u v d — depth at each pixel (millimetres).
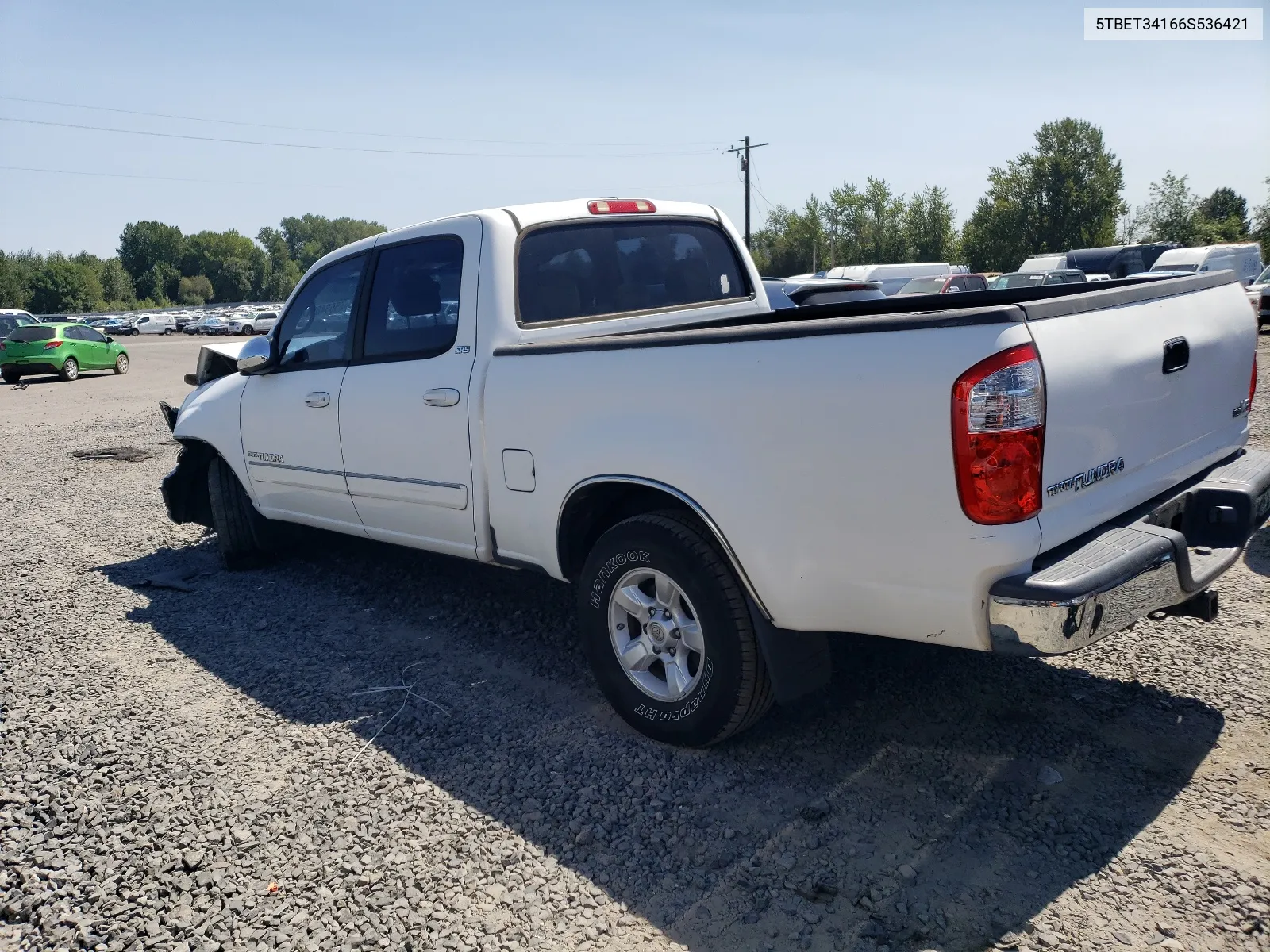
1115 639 4105
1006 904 2500
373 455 4531
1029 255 58000
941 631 2730
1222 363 3441
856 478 2738
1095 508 2771
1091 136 55625
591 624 3572
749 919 2508
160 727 3773
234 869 2832
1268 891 2488
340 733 3670
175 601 5414
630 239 4547
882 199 65438
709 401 3053
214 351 6402
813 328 2805
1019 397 2484
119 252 145625
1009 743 3305
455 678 4156
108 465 10414
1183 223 59281
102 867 2869
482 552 4082
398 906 2633
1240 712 3416
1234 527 3174
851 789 3092
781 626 3053
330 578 5680
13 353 24250
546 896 2650
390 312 4461
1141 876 2574
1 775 3438
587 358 3449
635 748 3453
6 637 4863
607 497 3604
